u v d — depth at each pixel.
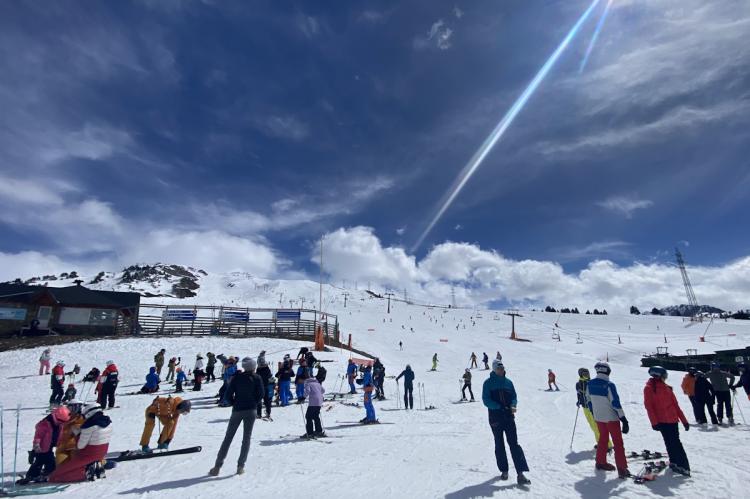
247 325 39.53
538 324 103.81
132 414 13.95
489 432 11.44
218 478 6.59
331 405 16.41
